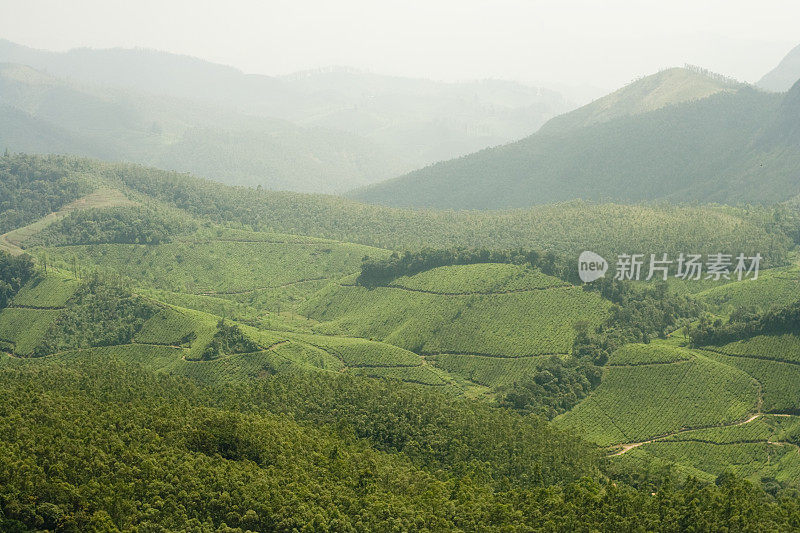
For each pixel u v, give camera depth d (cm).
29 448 17600
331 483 18875
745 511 17588
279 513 17000
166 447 19312
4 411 19725
